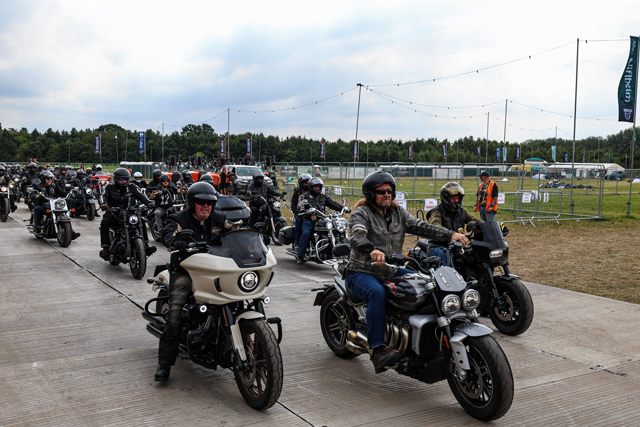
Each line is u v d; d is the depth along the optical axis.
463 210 6.40
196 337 4.25
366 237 4.38
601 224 17.72
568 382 4.70
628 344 5.73
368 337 4.24
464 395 4.04
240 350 4.04
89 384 4.48
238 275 4.05
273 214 13.15
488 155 109.44
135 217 8.93
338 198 23.91
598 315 6.85
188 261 4.25
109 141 119.31
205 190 4.61
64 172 20.31
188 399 4.22
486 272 6.08
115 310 6.85
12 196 18.91
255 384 4.42
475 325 3.92
